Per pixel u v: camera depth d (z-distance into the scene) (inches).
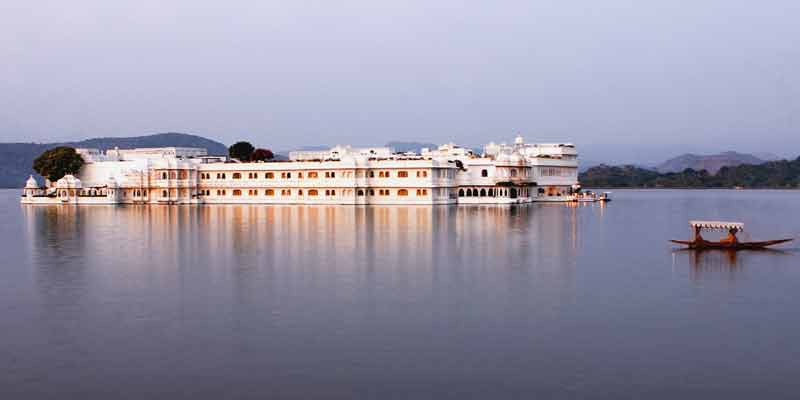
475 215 4793.3
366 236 3280.0
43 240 3280.0
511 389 1189.1
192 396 1171.9
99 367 1307.8
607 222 4301.2
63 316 1665.8
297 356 1355.8
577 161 7765.8
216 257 2583.7
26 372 1285.7
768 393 1164.5
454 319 1610.5
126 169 7381.9
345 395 1171.3
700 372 1259.2
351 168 6328.7
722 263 2404.0
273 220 4355.3
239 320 1611.7
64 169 7421.3
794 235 3627.0
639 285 1998.0
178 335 1498.5
